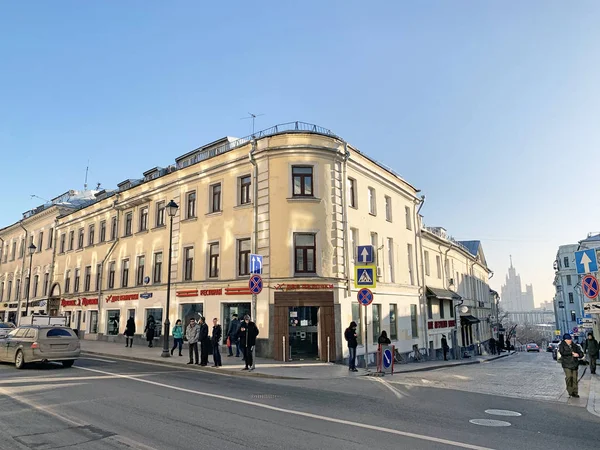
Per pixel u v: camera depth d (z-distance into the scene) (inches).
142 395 377.1
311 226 773.9
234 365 636.1
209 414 306.0
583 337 1718.8
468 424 293.7
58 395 374.3
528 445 245.4
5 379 469.4
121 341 1099.3
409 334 1062.4
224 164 893.2
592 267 520.1
